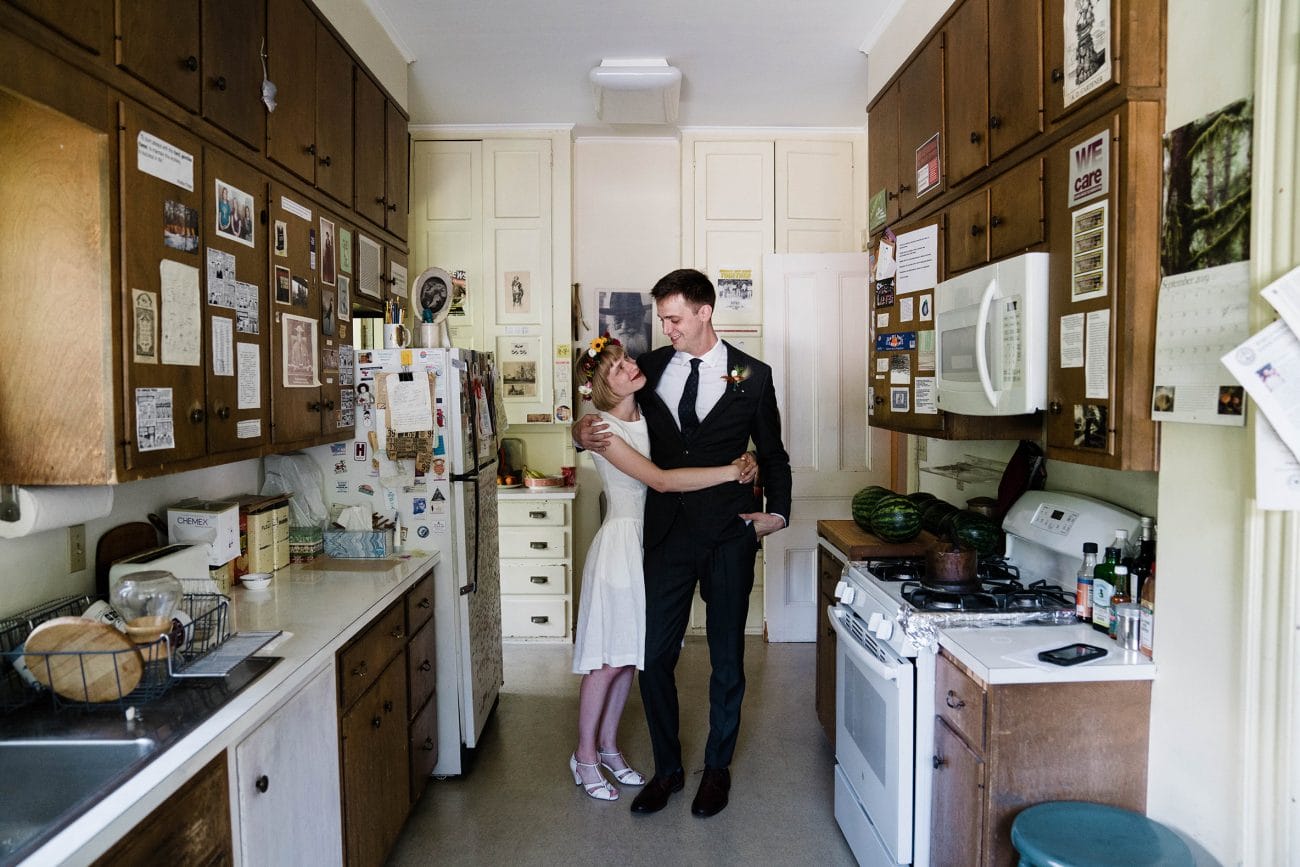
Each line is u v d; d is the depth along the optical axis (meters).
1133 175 1.51
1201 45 1.42
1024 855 1.43
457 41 3.25
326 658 1.77
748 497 2.62
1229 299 1.35
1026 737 1.61
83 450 1.43
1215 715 1.45
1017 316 1.82
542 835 2.47
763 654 4.19
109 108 1.42
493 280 4.36
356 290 2.75
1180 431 1.53
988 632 1.85
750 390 2.61
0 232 1.41
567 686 3.71
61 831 1.02
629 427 2.60
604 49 3.34
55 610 1.66
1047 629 1.87
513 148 4.33
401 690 2.35
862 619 2.25
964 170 2.22
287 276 2.16
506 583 4.27
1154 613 1.62
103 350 1.42
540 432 4.55
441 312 2.96
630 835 2.48
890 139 2.85
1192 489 1.51
